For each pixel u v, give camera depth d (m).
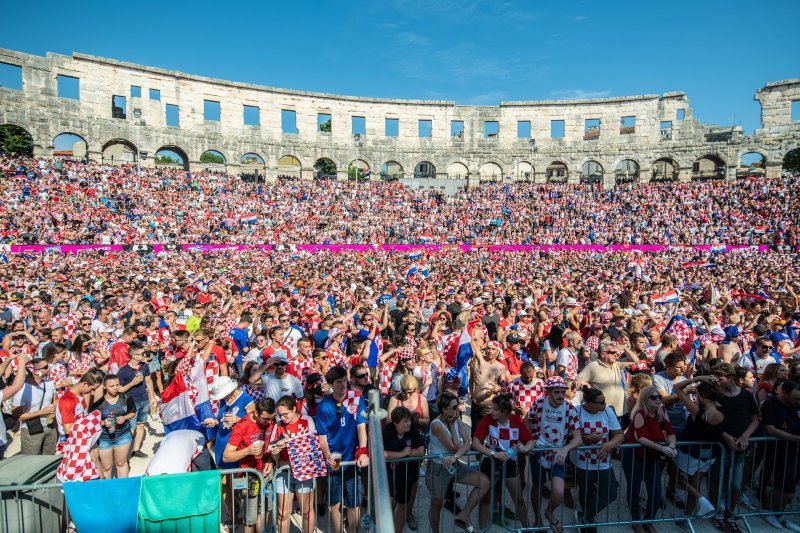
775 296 23.27
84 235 41.03
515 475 8.59
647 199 59.38
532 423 9.55
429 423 9.71
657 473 8.71
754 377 11.17
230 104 61.56
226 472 7.36
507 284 26.78
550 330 14.26
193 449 8.41
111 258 37.44
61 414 8.49
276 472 7.93
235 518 8.84
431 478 8.31
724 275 32.94
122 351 12.35
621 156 68.38
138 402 11.85
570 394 9.23
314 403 8.99
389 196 61.94
